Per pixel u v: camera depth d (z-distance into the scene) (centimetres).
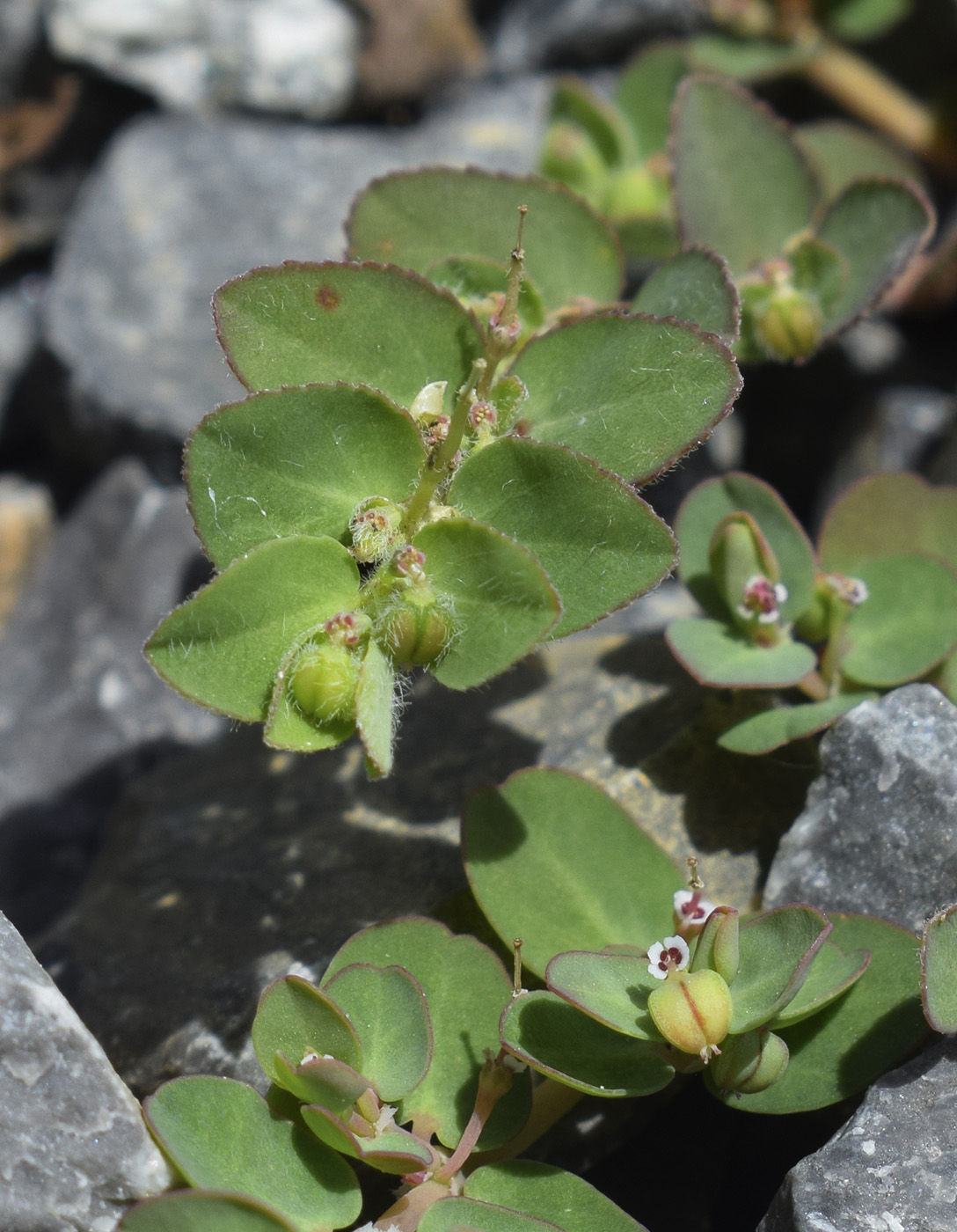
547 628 9
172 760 12
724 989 9
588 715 11
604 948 10
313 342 10
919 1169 10
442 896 11
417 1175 10
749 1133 10
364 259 11
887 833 10
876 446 13
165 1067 10
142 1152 10
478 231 11
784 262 11
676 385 10
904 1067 10
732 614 11
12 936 10
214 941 11
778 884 10
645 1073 10
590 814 10
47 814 13
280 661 10
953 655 11
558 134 13
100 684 13
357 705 9
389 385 10
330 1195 10
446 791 11
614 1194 10
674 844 11
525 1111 10
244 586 9
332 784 11
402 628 9
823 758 10
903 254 11
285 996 9
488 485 10
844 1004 10
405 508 10
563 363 10
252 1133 10
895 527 11
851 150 13
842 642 11
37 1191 9
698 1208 10
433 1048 10
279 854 11
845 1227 9
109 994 11
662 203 13
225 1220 9
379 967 10
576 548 10
